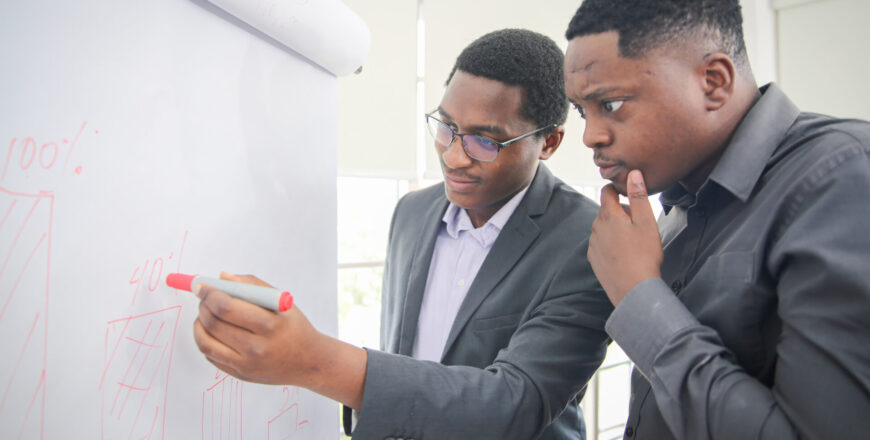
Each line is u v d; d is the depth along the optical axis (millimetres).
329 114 700
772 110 533
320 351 499
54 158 376
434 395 559
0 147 346
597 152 556
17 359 360
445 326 870
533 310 748
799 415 421
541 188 854
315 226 673
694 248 592
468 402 576
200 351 493
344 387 531
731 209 550
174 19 469
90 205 400
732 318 508
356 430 539
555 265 761
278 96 605
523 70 724
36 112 365
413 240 959
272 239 598
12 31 351
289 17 577
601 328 714
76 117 389
